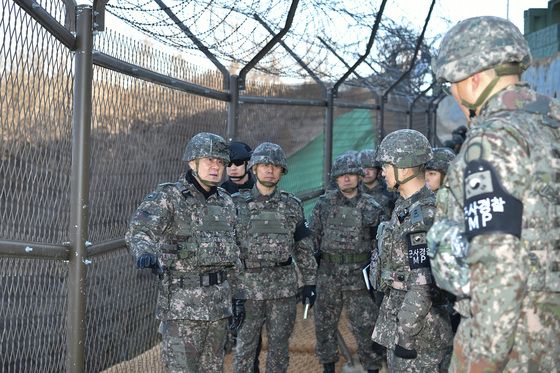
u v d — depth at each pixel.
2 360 3.04
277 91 7.03
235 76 5.91
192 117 5.27
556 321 2.34
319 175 8.11
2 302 3.05
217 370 4.29
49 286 3.47
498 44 2.46
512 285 2.17
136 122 4.38
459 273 2.31
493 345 2.18
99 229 3.96
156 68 4.70
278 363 5.38
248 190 5.51
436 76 2.61
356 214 5.98
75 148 3.65
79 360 3.66
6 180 3.01
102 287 4.02
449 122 17.25
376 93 10.12
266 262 5.26
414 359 3.91
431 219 3.84
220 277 4.25
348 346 6.77
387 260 4.08
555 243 2.30
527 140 2.28
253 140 6.47
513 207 2.21
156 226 4.02
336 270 5.98
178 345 4.11
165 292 4.15
